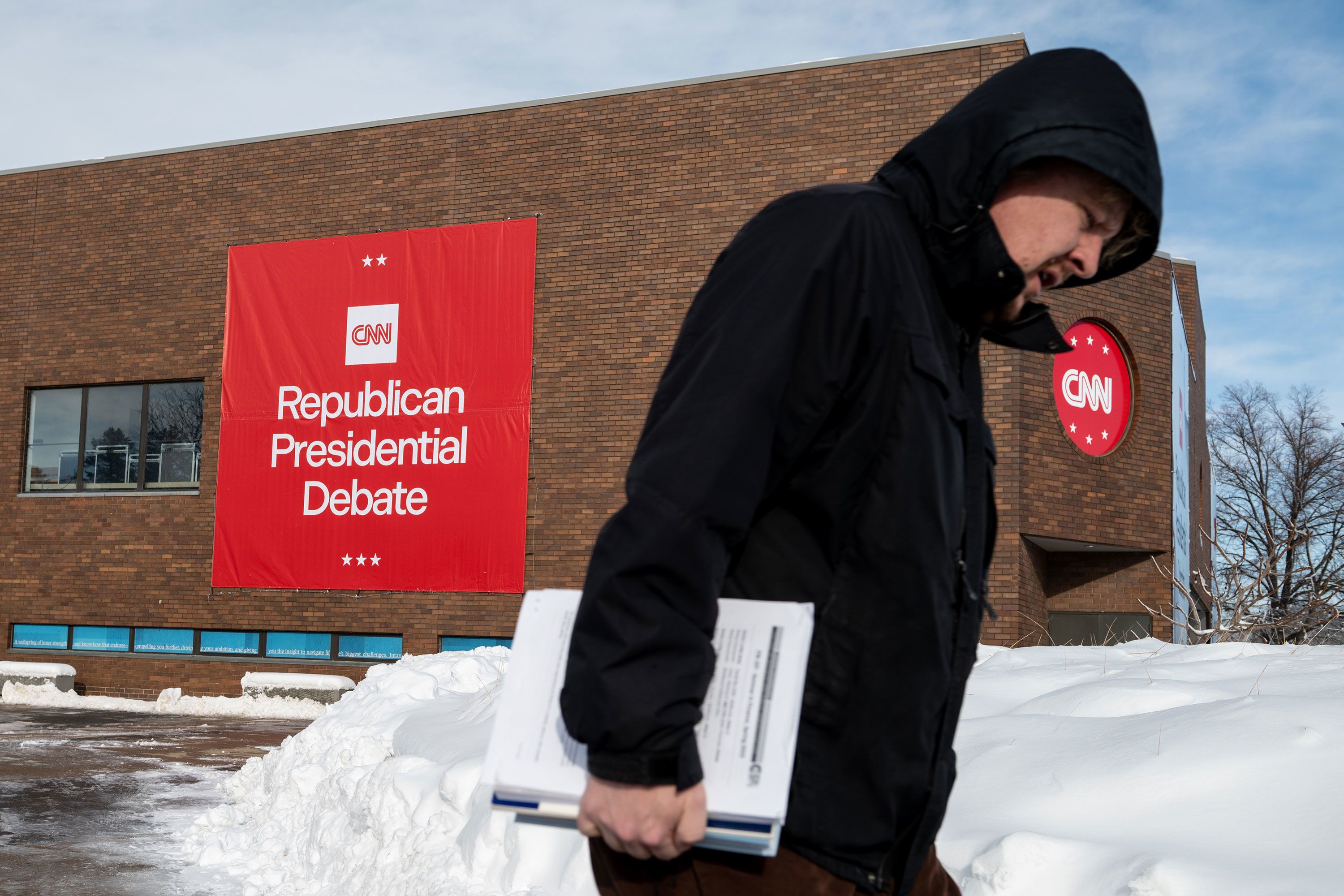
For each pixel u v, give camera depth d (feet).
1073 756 10.88
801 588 4.11
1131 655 18.92
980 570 4.50
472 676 25.40
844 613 4.07
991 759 11.41
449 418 53.83
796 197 4.20
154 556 58.75
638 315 51.47
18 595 61.21
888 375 4.01
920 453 4.01
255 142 59.06
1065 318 47.83
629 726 3.50
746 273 4.04
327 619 54.90
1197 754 10.18
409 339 54.90
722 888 4.12
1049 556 52.75
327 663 55.01
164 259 60.29
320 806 19.62
